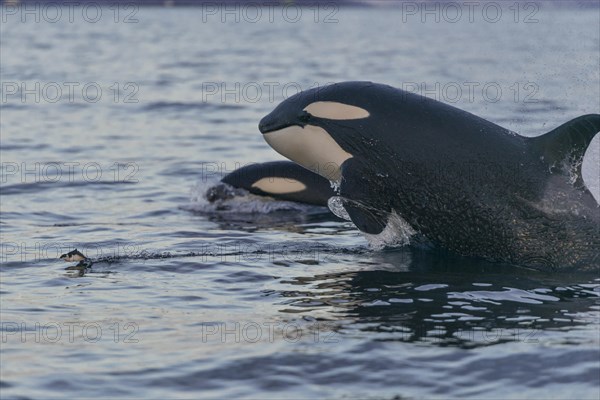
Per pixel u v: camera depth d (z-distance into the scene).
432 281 33.50
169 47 192.00
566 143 35.12
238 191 51.97
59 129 78.44
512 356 25.08
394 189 37.66
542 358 24.88
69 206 49.28
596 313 29.17
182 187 55.22
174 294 31.84
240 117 87.75
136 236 42.06
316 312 29.56
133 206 49.69
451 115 37.41
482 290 32.16
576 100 91.00
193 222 46.09
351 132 38.62
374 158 38.03
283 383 23.53
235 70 137.00
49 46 187.88
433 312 29.42
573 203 35.25
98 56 162.75
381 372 24.14
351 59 158.50
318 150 39.75
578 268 35.09
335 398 22.59
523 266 35.88
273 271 35.19
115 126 80.81
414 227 38.38
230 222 46.34
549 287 32.56
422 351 25.61
